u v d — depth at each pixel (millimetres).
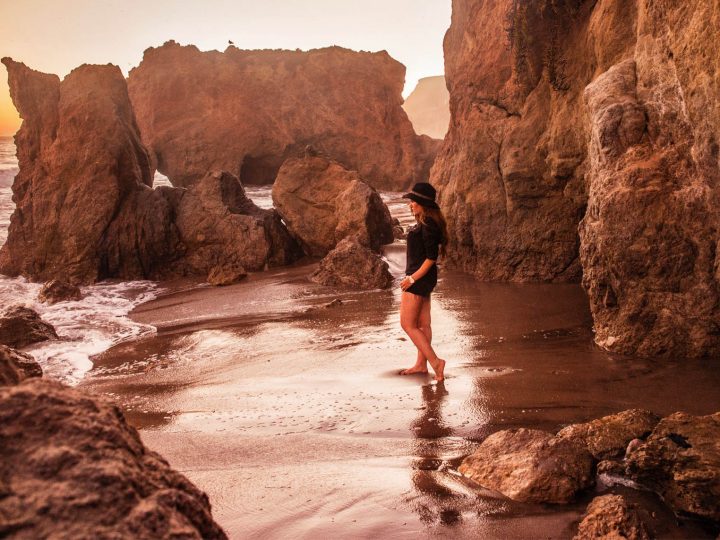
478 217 11656
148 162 17047
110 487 1435
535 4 11000
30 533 1317
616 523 3156
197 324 9938
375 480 3846
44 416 1539
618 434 4188
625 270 6637
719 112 5559
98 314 11211
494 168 11633
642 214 6496
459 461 4211
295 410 5473
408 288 6348
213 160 47188
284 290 12148
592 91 7551
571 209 10609
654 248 6453
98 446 1521
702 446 3561
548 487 3582
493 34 13531
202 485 3781
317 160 16109
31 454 1458
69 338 9461
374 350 7480
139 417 5594
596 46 9289
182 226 15297
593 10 10023
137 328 10000
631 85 7293
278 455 4406
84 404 1627
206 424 5230
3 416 1506
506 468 3793
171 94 46969
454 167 13273
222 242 15078
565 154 10266
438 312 9125
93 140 15281
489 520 3334
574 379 5895
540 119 10969
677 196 6367
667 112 6602
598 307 7137
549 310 8836
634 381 5742
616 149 6977
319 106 49719
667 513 3439
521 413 5105
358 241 13320
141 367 7668
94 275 14734
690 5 5906
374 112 50281
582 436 4266
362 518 3338
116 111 15906
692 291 6312
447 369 6500
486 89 13352
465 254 12367
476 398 5520
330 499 3562
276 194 15898
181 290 13406
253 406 5680
